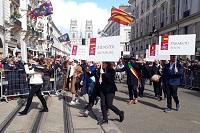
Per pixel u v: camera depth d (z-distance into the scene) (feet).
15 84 28.48
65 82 30.89
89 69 22.59
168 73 23.95
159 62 33.63
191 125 18.98
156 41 108.88
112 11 43.91
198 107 26.09
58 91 35.42
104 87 18.74
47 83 32.30
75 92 27.07
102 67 19.89
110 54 18.65
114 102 28.76
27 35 116.47
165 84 24.21
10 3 92.43
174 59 23.93
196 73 40.93
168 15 95.30
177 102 24.38
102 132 16.65
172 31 90.94
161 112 23.58
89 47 19.93
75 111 23.32
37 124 18.47
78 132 16.57
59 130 17.07
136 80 27.55
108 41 18.75
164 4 100.99
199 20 68.59
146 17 130.62
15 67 29.86
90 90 23.93
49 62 32.73
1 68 28.37
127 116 21.71
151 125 18.84
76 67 27.40
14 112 22.02
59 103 27.17
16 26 93.25
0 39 81.00
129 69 27.40
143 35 132.26
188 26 76.84
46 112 22.49
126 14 43.50
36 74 21.49
